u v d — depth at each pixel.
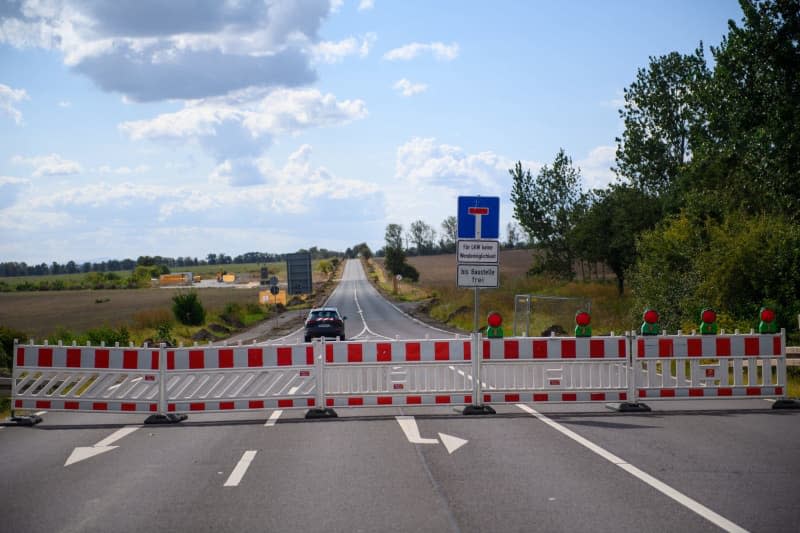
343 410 14.13
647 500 7.36
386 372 13.51
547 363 13.59
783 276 22.94
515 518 6.78
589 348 13.56
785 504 7.17
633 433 11.20
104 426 12.88
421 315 59.91
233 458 9.73
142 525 6.75
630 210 45.97
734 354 13.69
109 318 62.59
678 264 28.55
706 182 37.94
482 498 7.49
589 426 11.91
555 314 36.69
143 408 13.13
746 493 7.60
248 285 133.38
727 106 32.53
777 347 13.78
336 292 102.94
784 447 10.00
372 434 11.35
